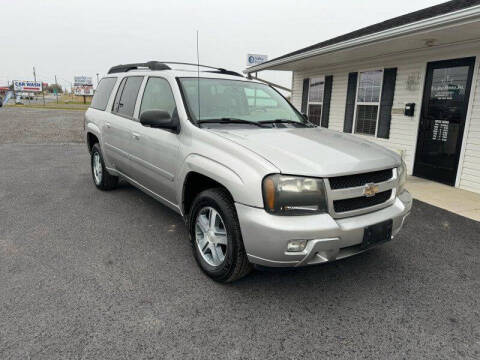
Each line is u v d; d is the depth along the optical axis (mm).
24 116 23984
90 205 5020
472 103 6301
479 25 4992
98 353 2170
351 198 2680
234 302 2752
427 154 7328
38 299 2709
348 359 2189
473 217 4906
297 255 2457
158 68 4273
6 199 5266
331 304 2770
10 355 2129
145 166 4020
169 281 3027
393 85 8023
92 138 5816
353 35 8797
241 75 4652
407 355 2238
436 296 2914
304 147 2887
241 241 2723
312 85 11156
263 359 2172
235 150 2768
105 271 3172
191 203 3453
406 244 3955
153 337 2328
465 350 2295
